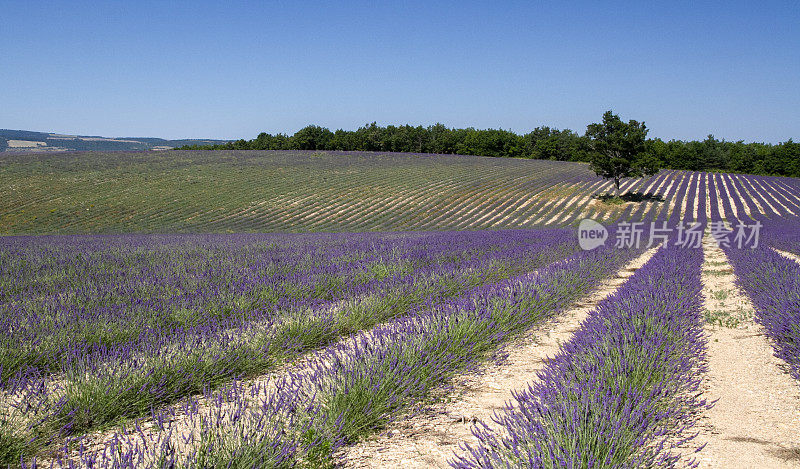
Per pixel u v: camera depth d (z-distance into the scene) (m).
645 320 5.29
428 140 114.94
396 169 61.00
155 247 16.25
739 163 94.81
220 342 4.78
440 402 4.06
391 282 7.99
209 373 4.39
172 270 9.80
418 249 13.29
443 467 2.94
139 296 7.17
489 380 4.58
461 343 4.99
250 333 5.20
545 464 2.48
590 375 3.65
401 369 4.06
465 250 13.02
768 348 5.72
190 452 2.77
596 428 2.75
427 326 5.20
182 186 50.28
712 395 4.21
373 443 3.31
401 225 39.03
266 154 71.50
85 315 5.70
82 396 3.58
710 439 3.34
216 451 2.72
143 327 5.54
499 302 6.34
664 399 3.70
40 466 2.94
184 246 16.52
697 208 43.97
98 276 9.36
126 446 3.13
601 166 49.28
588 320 5.85
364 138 114.56
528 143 115.38
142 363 4.13
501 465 2.58
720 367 5.05
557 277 8.59
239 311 6.56
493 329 5.70
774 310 6.32
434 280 8.23
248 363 4.72
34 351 4.65
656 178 59.72
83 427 3.47
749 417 3.72
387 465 2.98
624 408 3.12
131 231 36.44
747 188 53.53
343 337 5.95
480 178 55.97
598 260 12.29
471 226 38.91
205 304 6.67
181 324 5.90
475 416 3.75
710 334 6.49
